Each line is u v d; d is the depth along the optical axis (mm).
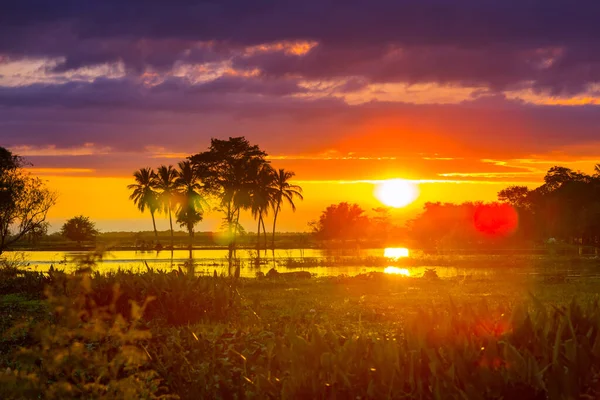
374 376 4762
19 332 9188
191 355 6750
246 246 92250
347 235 136250
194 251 76062
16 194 38219
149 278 15664
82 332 5250
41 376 4875
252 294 24094
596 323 5266
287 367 5352
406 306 19188
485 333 4941
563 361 4395
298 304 19719
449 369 4457
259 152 85562
